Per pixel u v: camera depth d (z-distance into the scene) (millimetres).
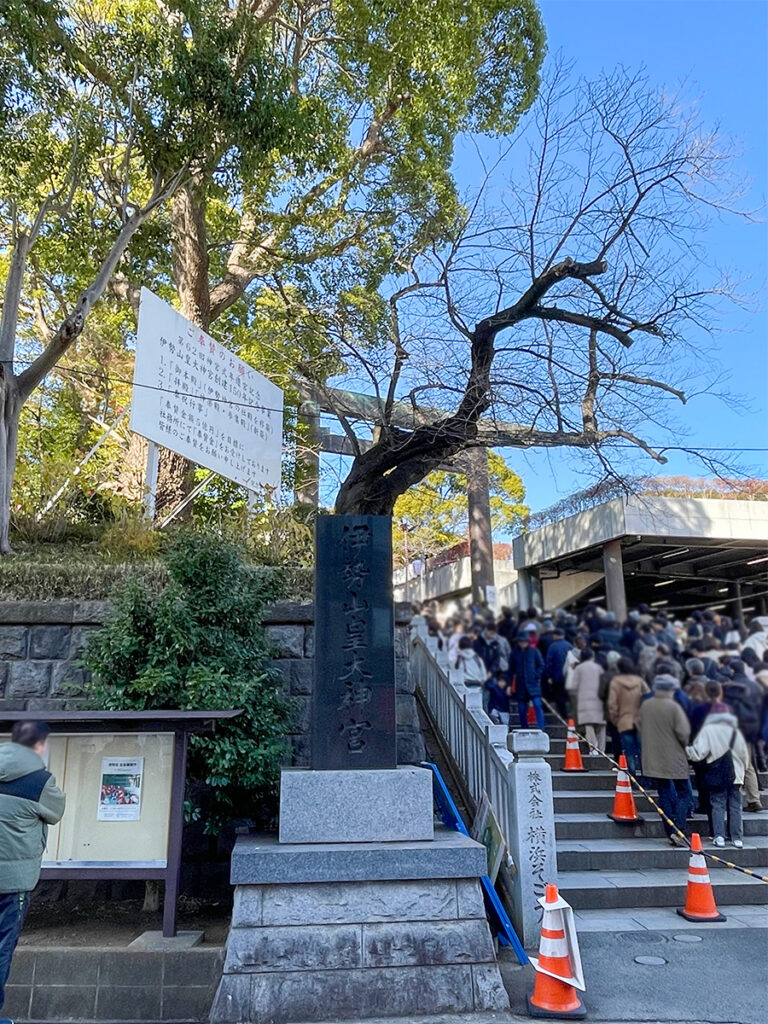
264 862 4227
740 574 12172
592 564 12602
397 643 7160
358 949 4148
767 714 7023
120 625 5195
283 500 12312
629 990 4426
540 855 5219
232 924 4148
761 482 11133
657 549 11547
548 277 9391
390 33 10633
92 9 9320
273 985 4027
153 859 4426
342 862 4281
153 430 8742
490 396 9383
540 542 12789
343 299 11617
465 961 4207
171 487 11398
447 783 7398
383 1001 4059
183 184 9633
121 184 10383
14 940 3588
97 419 13648
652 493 10641
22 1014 4012
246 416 10883
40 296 13422
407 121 11477
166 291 14656
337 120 11906
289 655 6828
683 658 7617
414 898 4301
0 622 6594
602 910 5965
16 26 7676
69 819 4453
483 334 9711
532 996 4180
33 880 3676
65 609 6648
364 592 5188
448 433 9742
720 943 5211
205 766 5094
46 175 9195
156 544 8188
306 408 14125
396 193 11625
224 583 5617
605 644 8156
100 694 5078
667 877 6332
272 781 5125
